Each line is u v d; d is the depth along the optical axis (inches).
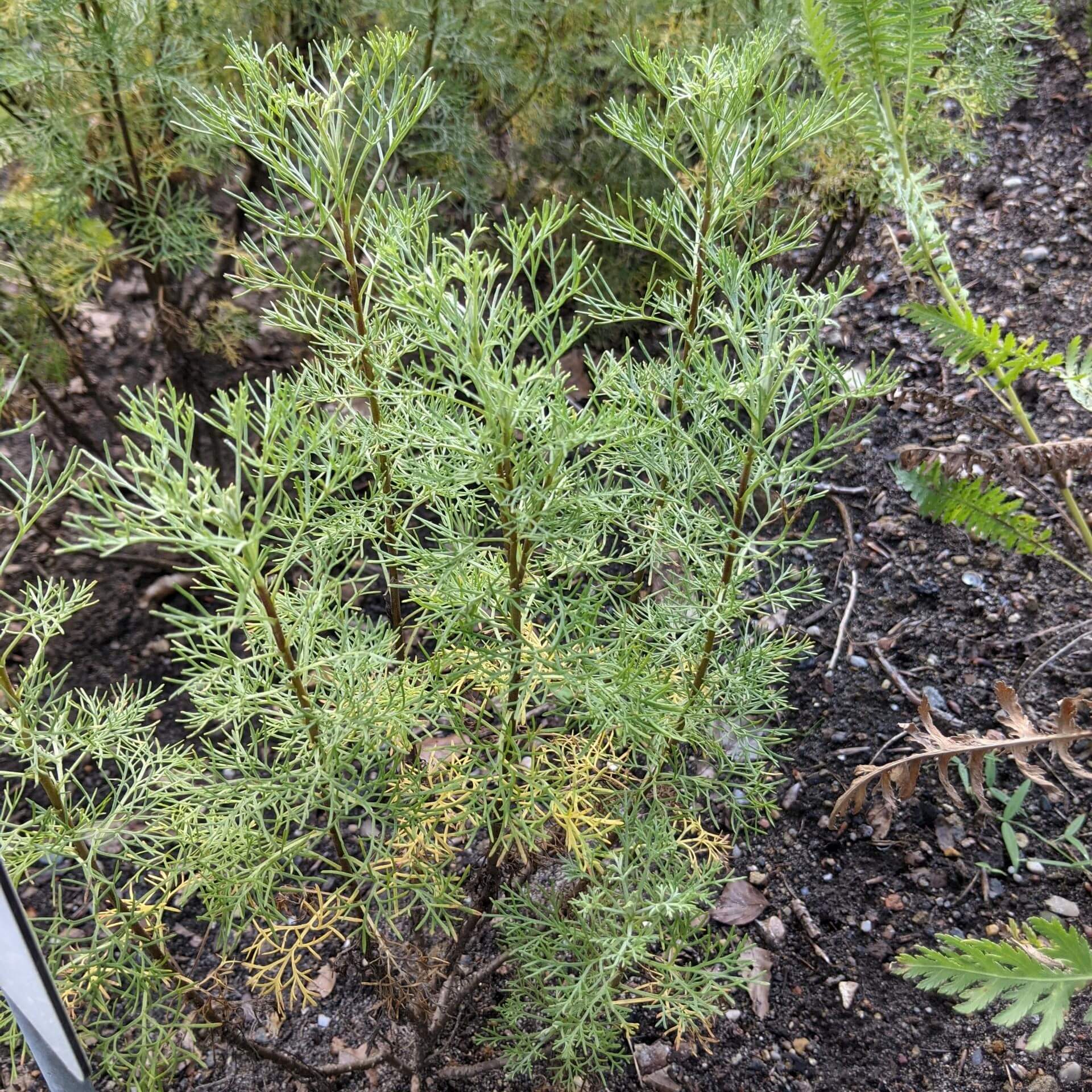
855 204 37.3
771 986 23.8
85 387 34.6
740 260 17.5
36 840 15.8
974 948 19.4
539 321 14.7
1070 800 26.4
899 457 26.7
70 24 25.0
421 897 17.0
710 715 18.6
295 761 15.7
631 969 20.3
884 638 30.0
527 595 15.6
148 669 30.1
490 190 33.4
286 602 15.3
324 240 16.7
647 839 18.2
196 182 33.2
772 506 16.8
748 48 16.5
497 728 17.5
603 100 32.4
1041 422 34.0
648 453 17.3
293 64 16.6
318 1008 23.5
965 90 30.3
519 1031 21.1
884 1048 22.8
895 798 26.7
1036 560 31.0
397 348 17.3
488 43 29.6
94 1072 19.8
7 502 31.7
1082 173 41.4
